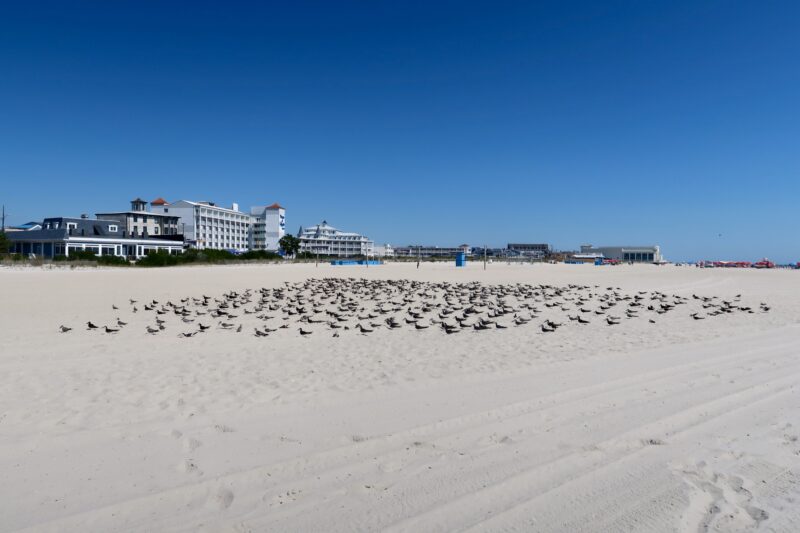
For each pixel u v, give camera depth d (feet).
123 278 119.55
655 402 26.66
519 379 32.01
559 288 120.88
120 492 16.98
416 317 62.85
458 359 38.86
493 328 56.03
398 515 15.55
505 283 143.33
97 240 258.78
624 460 19.40
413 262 370.73
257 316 64.69
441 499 16.52
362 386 30.63
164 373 34.19
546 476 18.11
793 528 14.69
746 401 26.84
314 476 18.21
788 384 30.35
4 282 97.71
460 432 22.45
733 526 14.87
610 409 25.54
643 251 565.53
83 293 85.56
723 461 19.31
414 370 35.04
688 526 14.88
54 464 19.16
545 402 26.73
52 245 247.50
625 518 15.31
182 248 313.32
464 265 277.23
